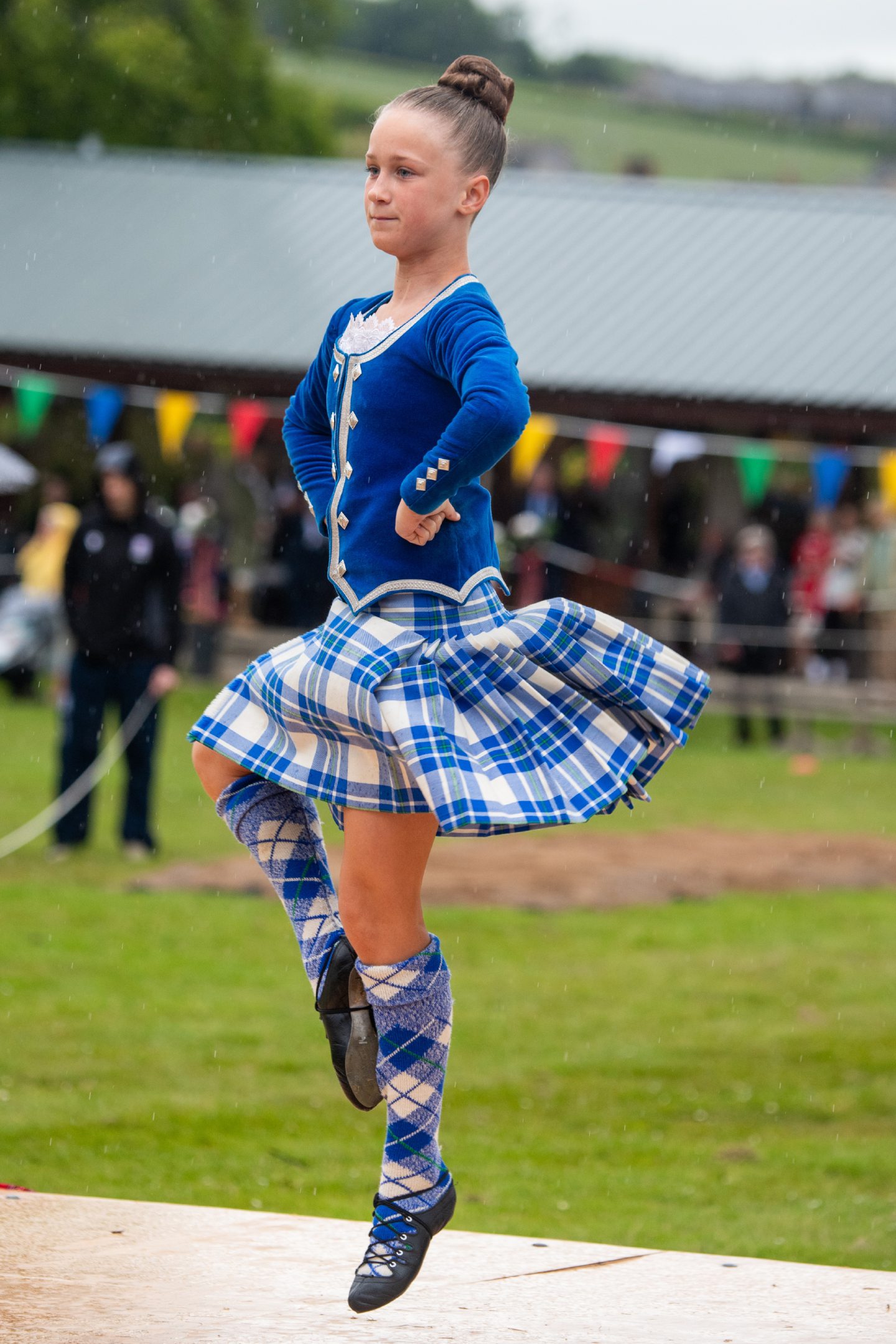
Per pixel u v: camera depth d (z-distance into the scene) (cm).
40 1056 1683
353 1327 700
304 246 6097
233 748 695
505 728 668
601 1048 1808
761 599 4666
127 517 2719
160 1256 793
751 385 5266
